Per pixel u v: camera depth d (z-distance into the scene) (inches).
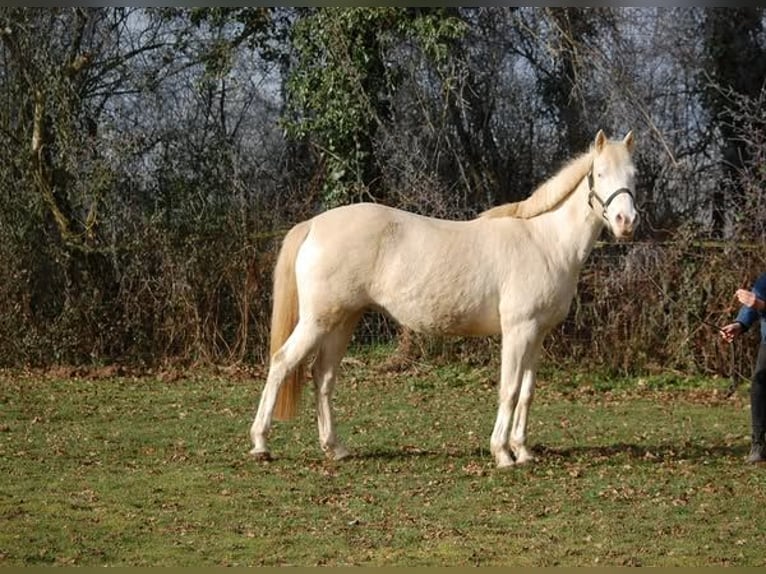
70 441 415.8
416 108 781.9
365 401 532.4
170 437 427.8
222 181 746.2
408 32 714.8
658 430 459.5
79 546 273.1
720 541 281.9
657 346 641.0
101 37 767.1
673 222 792.9
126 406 510.9
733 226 657.0
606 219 357.1
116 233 689.6
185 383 596.4
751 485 346.0
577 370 634.2
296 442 415.2
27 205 691.4
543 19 770.8
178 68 794.8
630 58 831.7
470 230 367.9
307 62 734.5
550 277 365.4
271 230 687.7
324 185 727.7
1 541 276.1
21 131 719.7
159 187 729.0
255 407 512.1
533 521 300.5
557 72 837.8
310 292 365.7
